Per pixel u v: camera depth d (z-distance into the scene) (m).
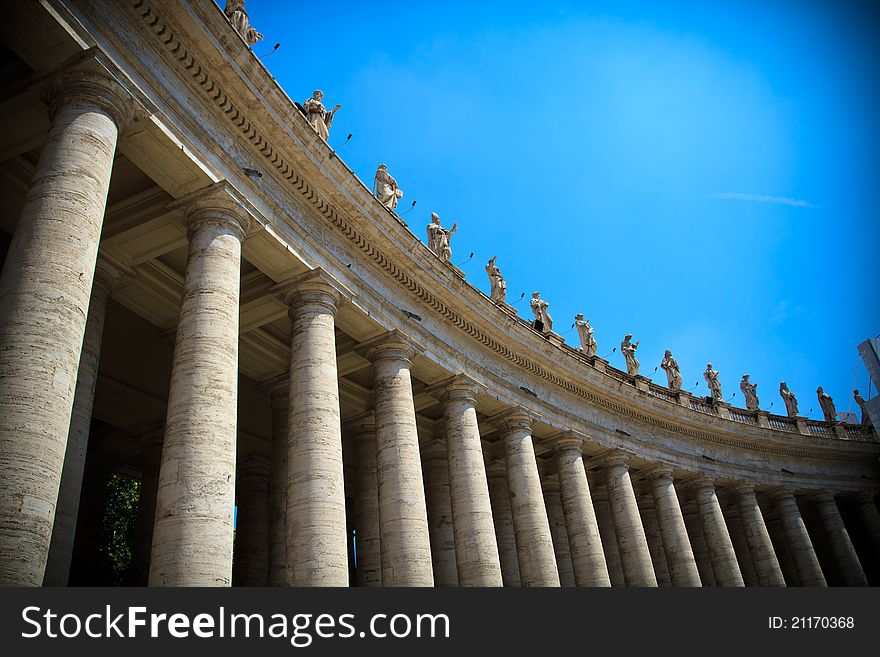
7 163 17.69
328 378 20.16
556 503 39.56
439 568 32.00
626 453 38.22
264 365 26.67
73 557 26.67
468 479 26.55
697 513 48.25
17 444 11.07
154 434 27.47
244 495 30.56
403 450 23.17
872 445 53.75
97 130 14.41
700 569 46.91
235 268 17.80
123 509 47.72
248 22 20.97
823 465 52.41
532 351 33.22
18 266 12.55
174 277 22.55
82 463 17.47
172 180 17.81
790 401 57.53
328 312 21.39
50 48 14.56
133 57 16.09
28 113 16.08
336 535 17.98
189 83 17.98
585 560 31.89
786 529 47.47
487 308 30.22
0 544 10.43
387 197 27.92
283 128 20.16
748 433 47.25
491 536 25.86
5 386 11.41
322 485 18.39
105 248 19.95
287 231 20.64
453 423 27.77
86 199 13.62
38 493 11.05
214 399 15.59
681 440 43.81
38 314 12.13
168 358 25.81
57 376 11.95
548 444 35.16
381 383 24.48
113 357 25.39
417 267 26.39
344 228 23.47
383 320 24.67
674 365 50.50
